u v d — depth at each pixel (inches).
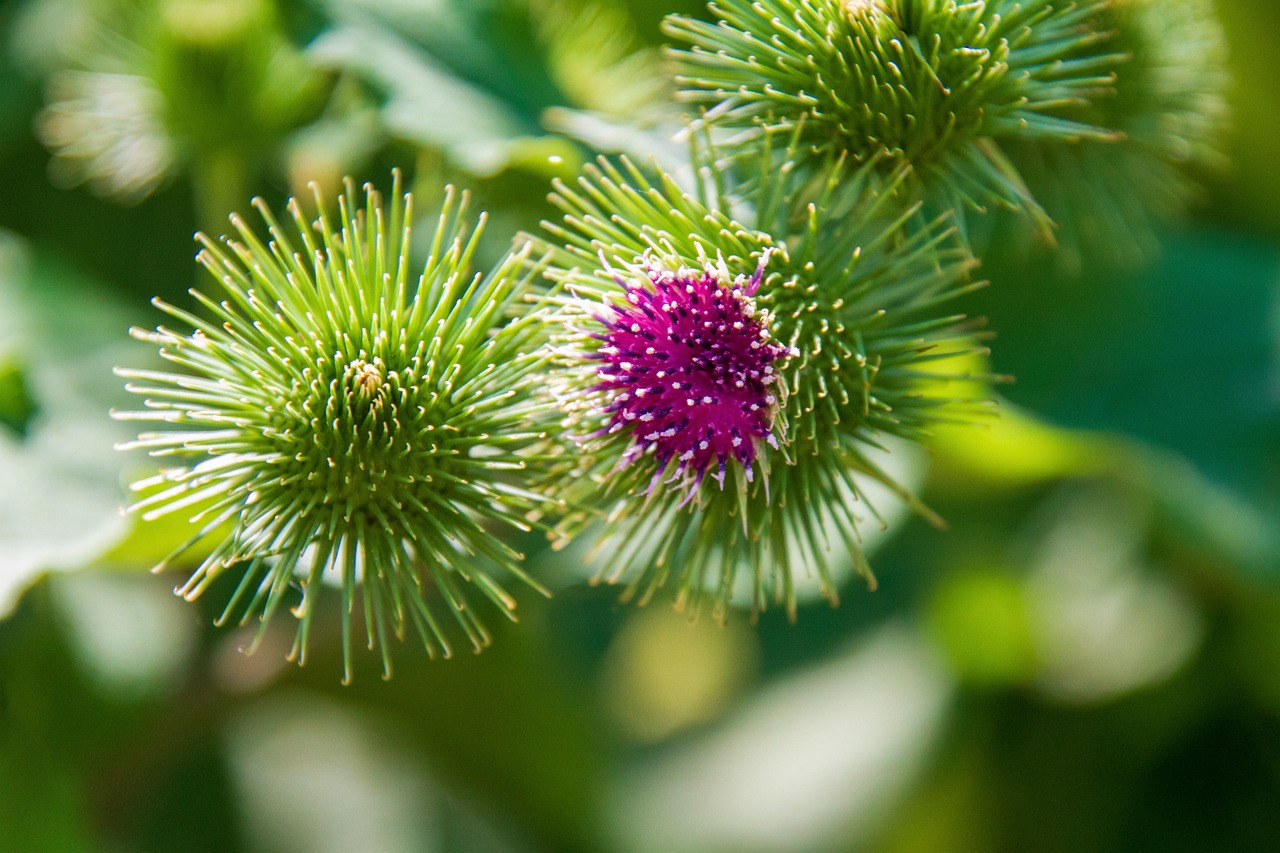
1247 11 17.6
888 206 14.6
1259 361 16.9
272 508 14.1
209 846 17.5
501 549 14.3
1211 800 17.7
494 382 14.3
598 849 17.6
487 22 16.1
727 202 14.4
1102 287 17.0
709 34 14.7
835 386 14.2
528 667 17.0
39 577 14.8
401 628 14.1
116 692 16.2
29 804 15.8
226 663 16.3
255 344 14.3
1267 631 17.3
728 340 14.1
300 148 16.2
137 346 16.4
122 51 16.4
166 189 17.2
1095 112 15.2
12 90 17.3
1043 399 16.9
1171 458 16.5
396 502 14.1
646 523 15.1
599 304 14.1
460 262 14.4
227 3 16.2
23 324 16.2
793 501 14.3
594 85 16.3
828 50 14.5
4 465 15.3
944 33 14.5
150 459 15.6
